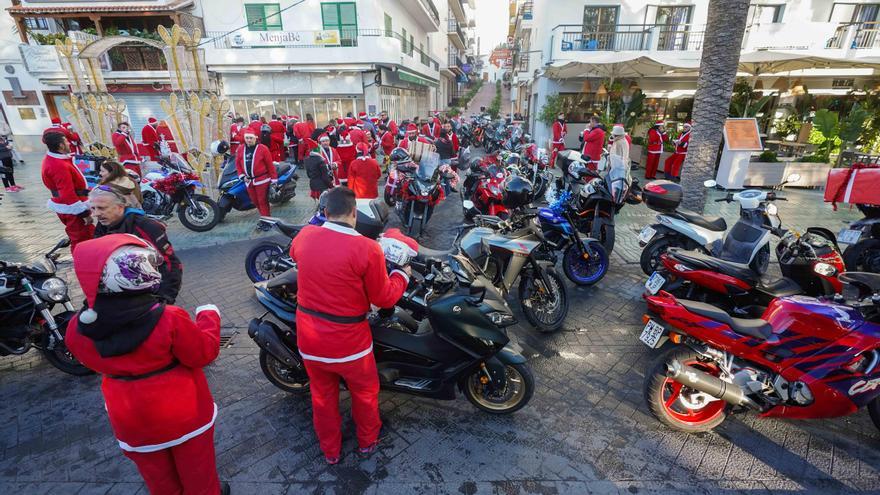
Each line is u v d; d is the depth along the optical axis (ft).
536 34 78.59
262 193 25.08
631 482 9.04
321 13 68.08
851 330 9.18
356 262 7.80
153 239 10.96
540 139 63.93
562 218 17.25
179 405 6.52
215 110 31.42
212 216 26.11
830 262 14.19
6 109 66.49
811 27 56.49
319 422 9.11
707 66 21.59
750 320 9.80
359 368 8.54
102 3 66.18
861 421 10.89
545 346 14.23
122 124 35.73
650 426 10.66
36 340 12.20
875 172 15.80
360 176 24.80
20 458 9.65
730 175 35.32
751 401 9.59
